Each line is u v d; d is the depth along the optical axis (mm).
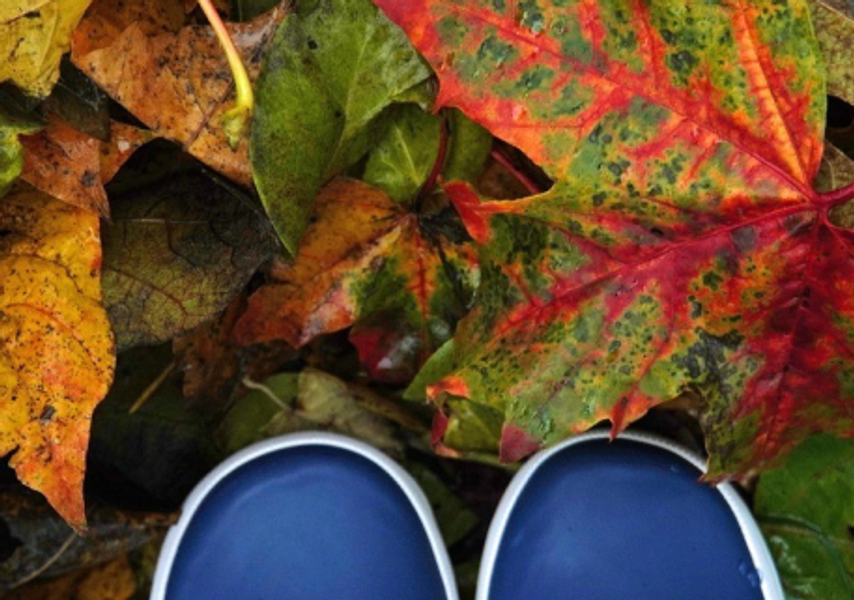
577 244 416
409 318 483
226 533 496
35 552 490
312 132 421
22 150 396
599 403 420
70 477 420
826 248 404
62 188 413
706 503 489
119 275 443
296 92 417
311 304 473
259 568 494
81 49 407
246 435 516
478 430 494
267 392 514
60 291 420
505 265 427
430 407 511
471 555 530
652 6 387
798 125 394
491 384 424
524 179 465
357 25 419
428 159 454
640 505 490
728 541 486
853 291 407
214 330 490
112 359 420
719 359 419
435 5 388
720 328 417
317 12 418
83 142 415
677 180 400
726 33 389
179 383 509
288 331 477
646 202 404
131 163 450
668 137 397
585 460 495
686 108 395
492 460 497
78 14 390
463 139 453
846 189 397
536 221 417
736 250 408
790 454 480
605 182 401
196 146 424
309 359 520
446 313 480
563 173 400
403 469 506
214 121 424
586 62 392
